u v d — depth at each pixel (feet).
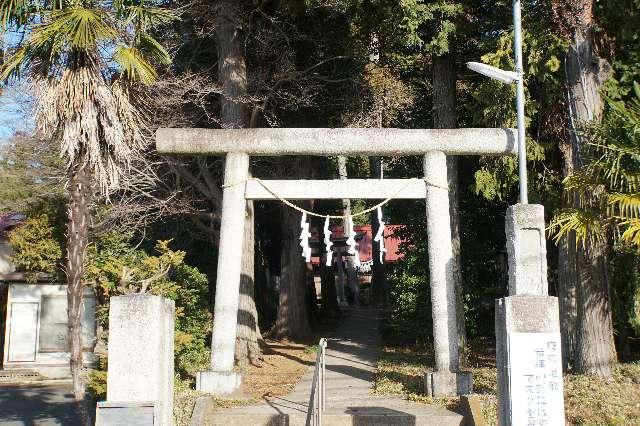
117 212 50.42
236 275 40.01
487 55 43.52
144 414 24.00
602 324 38.14
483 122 46.98
